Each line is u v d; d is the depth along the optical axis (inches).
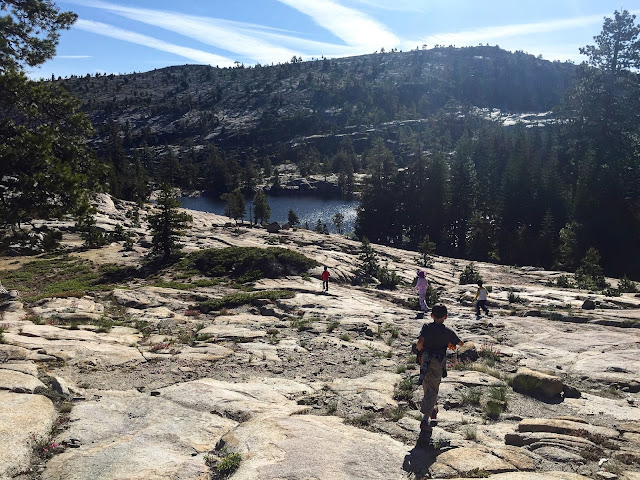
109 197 2716.5
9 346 405.4
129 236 1863.9
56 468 203.9
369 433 245.9
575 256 2192.4
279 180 7106.3
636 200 2319.1
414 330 611.2
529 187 2883.9
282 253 1285.7
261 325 634.8
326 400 312.7
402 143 7760.8
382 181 3659.0
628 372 397.7
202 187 7249.0
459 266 1766.7
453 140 7691.9
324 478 191.9
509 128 7691.9
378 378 370.0
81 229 708.0
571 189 2942.9
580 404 313.3
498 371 398.9
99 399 300.0
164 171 7342.5
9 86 601.3
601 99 2945.4
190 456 220.8
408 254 2001.7
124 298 831.7
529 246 2527.1
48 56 776.3
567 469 208.2
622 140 2874.0
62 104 661.9
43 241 598.9
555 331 579.5
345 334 569.3
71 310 680.4
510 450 224.5
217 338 540.1
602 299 820.6
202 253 1343.5
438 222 3376.0
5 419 238.1
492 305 863.7
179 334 576.7
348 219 4859.7
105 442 234.7
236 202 3841.0
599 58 2974.9
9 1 748.6
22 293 1012.5
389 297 1004.6
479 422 274.8
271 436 232.4
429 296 950.4
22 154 502.0
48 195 506.6
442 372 238.1
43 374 334.3
